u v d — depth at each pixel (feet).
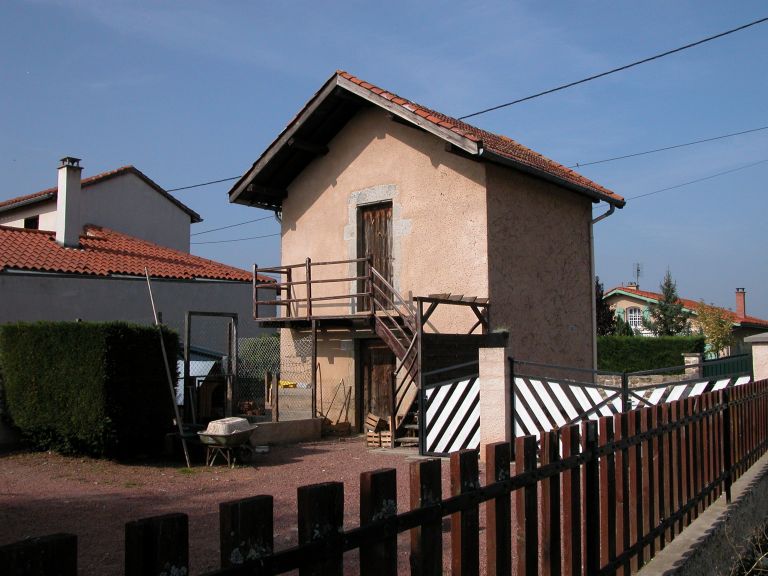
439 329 45.03
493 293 43.62
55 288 63.98
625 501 14.38
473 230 43.91
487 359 33.24
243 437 34.06
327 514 7.34
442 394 36.32
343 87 46.24
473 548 9.59
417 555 8.66
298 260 52.49
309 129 49.44
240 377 53.11
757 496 23.24
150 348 36.04
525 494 10.93
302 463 34.88
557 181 46.83
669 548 16.53
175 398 35.94
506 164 42.88
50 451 36.68
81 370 34.58
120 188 93.66
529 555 10.91
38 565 5.14
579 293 52.21
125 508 24.94
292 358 52.75
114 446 34.45
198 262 80.33
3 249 64.54
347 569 16.98
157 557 5.89
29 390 36.55
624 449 14.51
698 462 19.16
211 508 24.80
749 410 25.43
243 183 50.98
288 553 6.86
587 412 31.65
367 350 49.42
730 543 19.07
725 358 35.78
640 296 142.20
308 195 52.29
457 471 9.46
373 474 7.99
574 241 52.16
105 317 67.21
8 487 28.81
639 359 96.89
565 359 49.73
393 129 47.98
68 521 23.07
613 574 13.79
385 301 47.06
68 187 71.05
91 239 77.25
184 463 34.73
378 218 49.01
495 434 32.73
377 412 48.42
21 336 37.14
